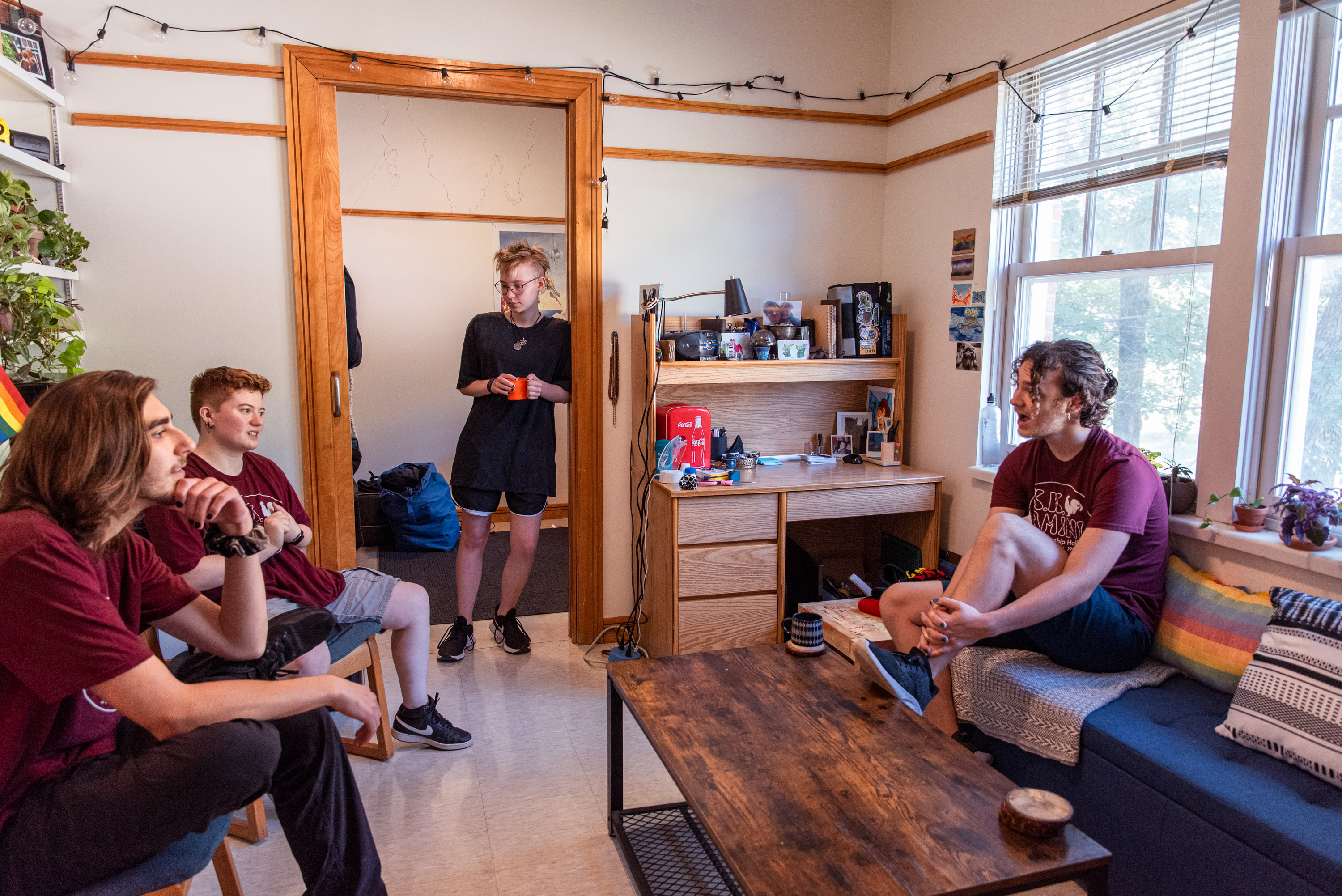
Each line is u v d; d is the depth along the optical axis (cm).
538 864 194
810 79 333
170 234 275
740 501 283
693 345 303
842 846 128
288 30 277
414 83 288
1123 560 214
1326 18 197
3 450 171
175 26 268
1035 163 277
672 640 284
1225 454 216
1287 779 157
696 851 197
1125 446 216
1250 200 206
